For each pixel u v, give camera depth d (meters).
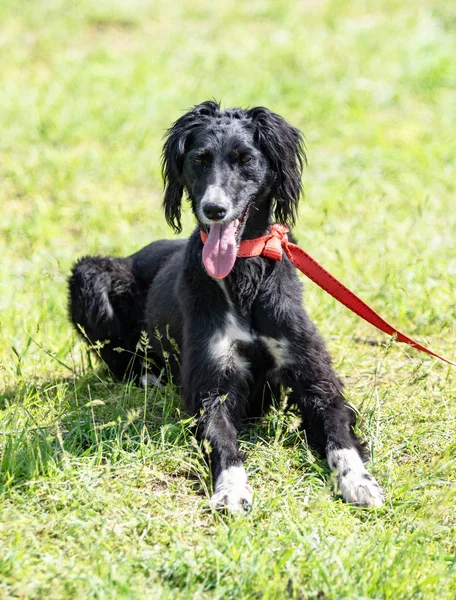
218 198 7.17
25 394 7.91
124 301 9.30
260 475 6.88
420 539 5.92
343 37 21.73
